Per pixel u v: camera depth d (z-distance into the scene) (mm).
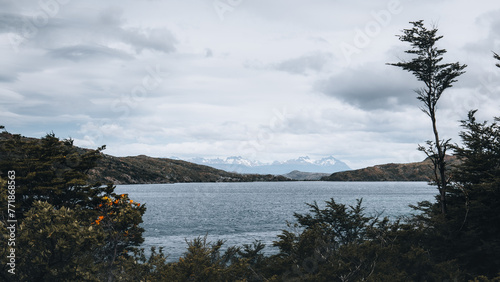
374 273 14539
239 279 13930
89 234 11172
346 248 15758
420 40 23953
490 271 18172
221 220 82812
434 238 18750
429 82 23703
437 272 15461
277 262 15195
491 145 22312
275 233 60719
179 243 49594
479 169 21562
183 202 145875
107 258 14297
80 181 24812
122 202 14766
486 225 19547
